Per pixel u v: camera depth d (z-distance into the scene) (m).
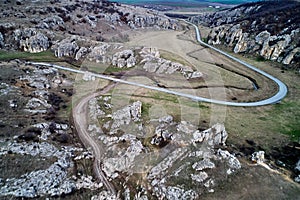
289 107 74.38
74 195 39.16
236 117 66.69
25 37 106.62
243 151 52.25
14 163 42.50
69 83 78.94
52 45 107.56
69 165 44.69
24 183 39.06
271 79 93.19
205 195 37.78
